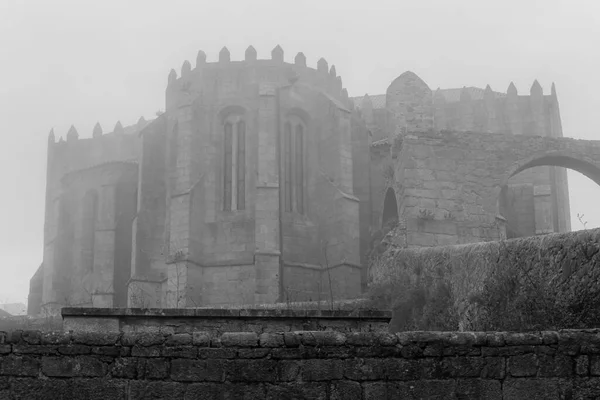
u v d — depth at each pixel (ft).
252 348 38.83
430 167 123.13
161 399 38.42
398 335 39.24
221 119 193.06
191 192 183.93
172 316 51.62
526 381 38.70
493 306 69.67
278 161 186.09
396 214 149.07
